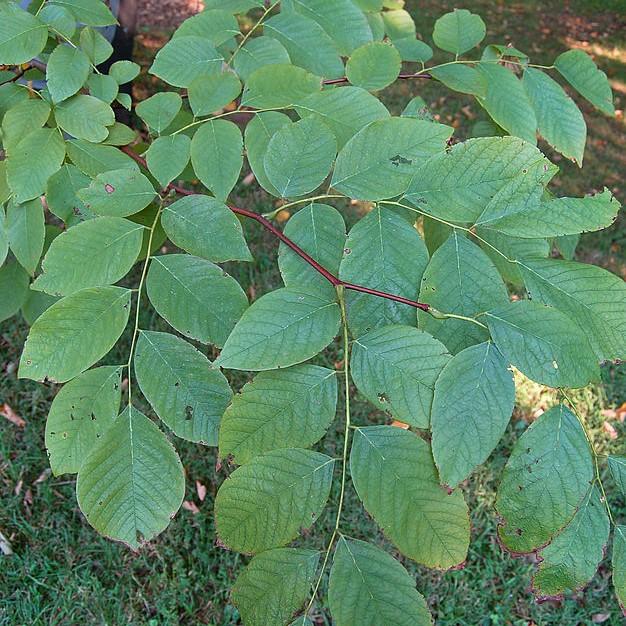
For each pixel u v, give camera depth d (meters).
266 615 0.43
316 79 0.62
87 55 0.67
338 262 0.53
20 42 0.63
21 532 1.38
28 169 0.61
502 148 0.50
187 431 0.47
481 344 0.45
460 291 0.48
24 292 0.77
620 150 2.60
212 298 0.51
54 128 0.63
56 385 1.61
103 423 0.47
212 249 0.53
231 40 0.71
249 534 0.44
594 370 0.44
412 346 0.45
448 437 0.43
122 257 0.52
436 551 0.43
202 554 1.37
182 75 0.66
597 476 0.46
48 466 1.48
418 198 0.51
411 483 0.44
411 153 0.52
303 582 0.44
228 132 0.60
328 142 0.55
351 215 2.00
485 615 1.33
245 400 0.45
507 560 1.39
